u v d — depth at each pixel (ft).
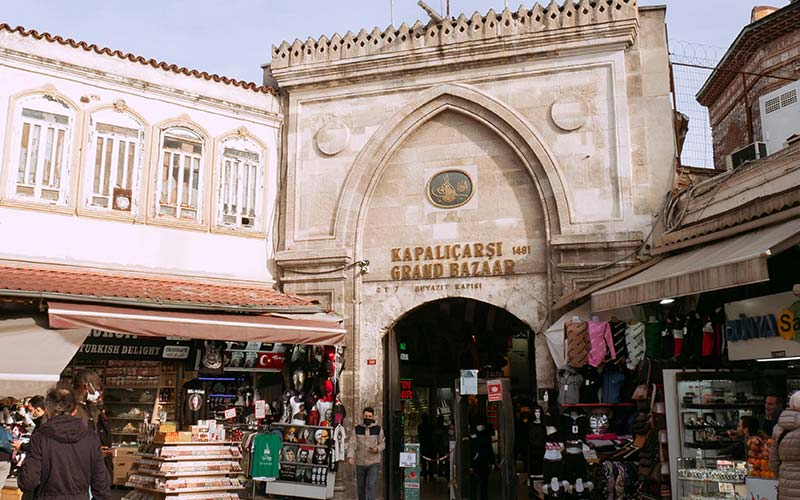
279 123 54.60
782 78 57.00
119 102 48.52
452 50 49.75
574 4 47.78
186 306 42.42
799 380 32.12
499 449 44.01
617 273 40.98
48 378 34.94
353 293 50.34
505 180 48.98
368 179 51.34
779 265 34.42
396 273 50.06
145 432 49.47
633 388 39.32
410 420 59.62
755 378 33.12
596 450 37.96
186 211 50.24
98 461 20.25
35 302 39.24
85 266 45.73
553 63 48.26
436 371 65.51
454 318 67.56
